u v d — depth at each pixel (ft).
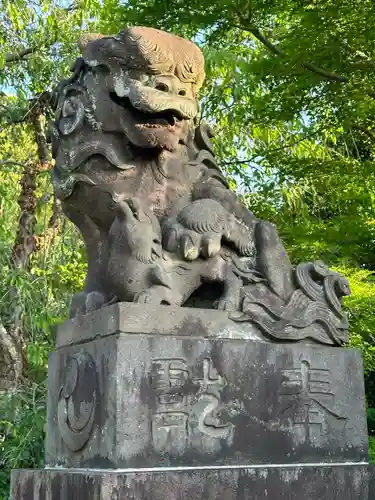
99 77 8.79
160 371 7.45
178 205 8.91
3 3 24.34
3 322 23.75
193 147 9.42
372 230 22.40
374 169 22.31
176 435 7.38
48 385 8.79
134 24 20.20
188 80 8.70
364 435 8.64
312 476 7.86
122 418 7.13
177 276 8.18
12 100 26.50
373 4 18.04
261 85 24.48
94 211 8.86
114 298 8.30
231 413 7.79
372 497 8.20
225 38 23.39
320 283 9.07
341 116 21.83
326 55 18.84
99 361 7.57
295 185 24.38
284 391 8.21
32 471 8.05
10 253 24.12
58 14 24.94
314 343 8.64
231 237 8.67
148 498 6.83
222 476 7.29
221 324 8.06
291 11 19.93
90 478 6.88
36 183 25.90
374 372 33.14
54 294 23.76
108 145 8.70
